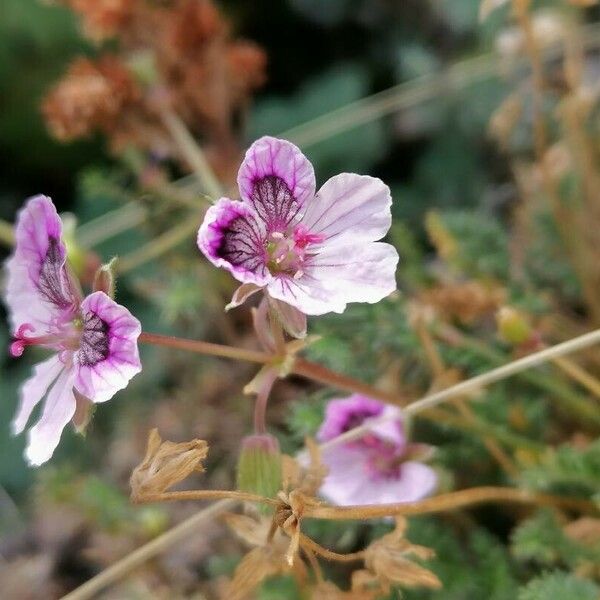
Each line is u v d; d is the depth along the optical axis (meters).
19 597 0.21
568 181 0.22
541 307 0.20
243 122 0.26
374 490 0.16
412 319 0.18
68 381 0.13
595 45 0.26
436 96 0.28
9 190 0.32
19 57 0.31
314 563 0.14
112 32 0.23
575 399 0.18
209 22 0.23
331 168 0.29
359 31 0.32
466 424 0.17
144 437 0.23
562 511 0.17
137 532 0.20
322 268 0.14
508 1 0.27
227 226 0.13
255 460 0.14
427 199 0.28
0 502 0.26
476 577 0.16
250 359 0.14
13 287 0.15
